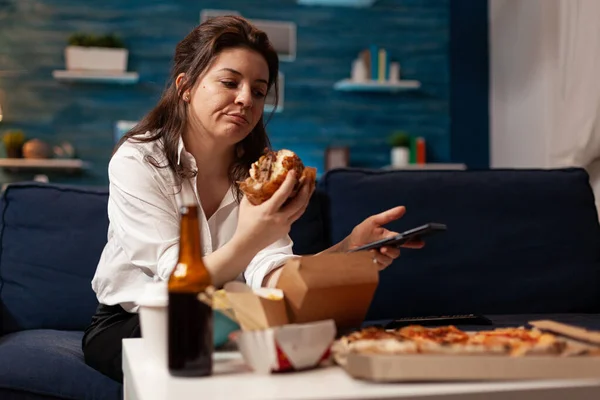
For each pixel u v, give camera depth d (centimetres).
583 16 330
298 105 525
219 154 163
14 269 203
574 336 91
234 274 115
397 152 520
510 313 209
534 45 455
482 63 537
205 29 154
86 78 491
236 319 100
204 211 167
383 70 524
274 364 86
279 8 525
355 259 103
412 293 205
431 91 539
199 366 87
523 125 474
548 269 214
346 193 213
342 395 74
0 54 488
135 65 505
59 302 201
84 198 211
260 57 153
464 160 537
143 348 112
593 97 319
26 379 158
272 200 107
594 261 218
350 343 87
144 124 163
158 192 150
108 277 160
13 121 488
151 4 508
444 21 541
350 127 532
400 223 210
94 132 497
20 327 200
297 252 206
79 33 489
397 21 538
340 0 521
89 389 158
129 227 146
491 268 211
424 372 78
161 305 96
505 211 217
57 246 204
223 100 149
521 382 79
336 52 531
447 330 100
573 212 221
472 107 537
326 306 101
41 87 492
